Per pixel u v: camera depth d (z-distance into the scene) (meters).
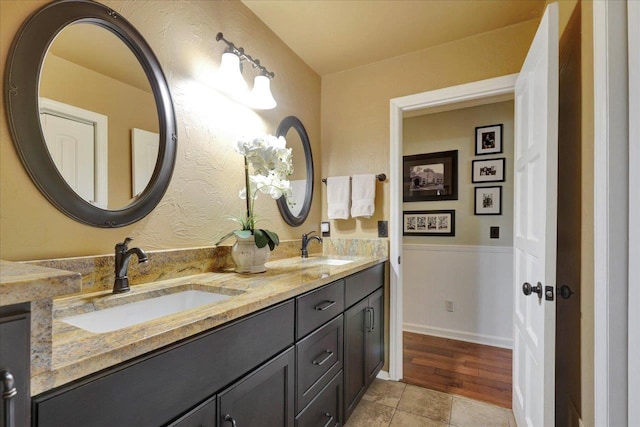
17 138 0.87
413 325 3.04
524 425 1.48
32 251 0.90
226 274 1.40
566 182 1.41
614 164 0.97
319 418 1.31
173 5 1.34
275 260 1.93
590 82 1.12
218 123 1.55
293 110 2.16
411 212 3.09
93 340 0.62
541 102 1.26
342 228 2.39
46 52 0.94
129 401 0.61
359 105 2.36
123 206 1.13
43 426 0.48
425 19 1.83
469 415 1.75
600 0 1.00
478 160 2.85
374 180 2.23
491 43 1.95
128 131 1.16
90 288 1.00
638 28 0.91
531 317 1.38
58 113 0.96
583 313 1.19
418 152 3.10
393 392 2.00
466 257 2.85
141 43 1.20
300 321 1.18
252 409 0.94
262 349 0.98
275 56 1.98
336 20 1.84
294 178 2.18
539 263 1.25
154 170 1.24
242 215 1.68
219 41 1.56
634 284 0.92
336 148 2.44
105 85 1.09
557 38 1.16
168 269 1.26
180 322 0.73
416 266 3.04
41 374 0.48
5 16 0.86
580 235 1.23
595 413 1.04
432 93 2.10
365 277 1.84
